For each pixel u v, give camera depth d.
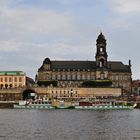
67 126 177.75
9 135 144.25
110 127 172.62
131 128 168.75
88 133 151.12
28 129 164.38
